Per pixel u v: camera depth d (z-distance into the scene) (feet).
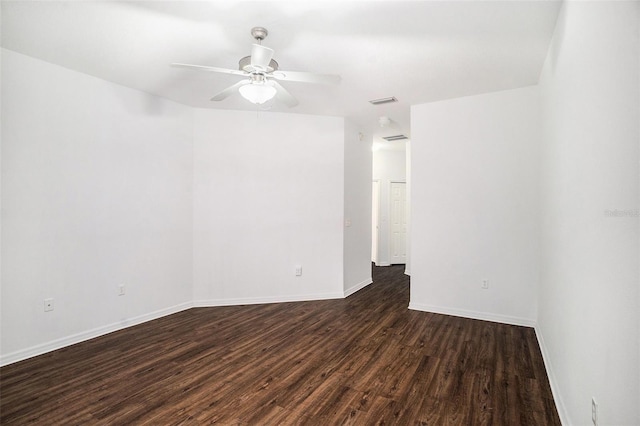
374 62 9.77
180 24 7.88
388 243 25.05
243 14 7.42
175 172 13.62
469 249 12.87
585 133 5.51
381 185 24.94
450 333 11.32
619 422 4.00
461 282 13.05
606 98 4.59
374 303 15.01
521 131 11.88
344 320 12.70
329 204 15.75
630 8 3.86
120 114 11.79
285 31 8.11
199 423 6.60
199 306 14.44
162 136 13.15
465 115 12.84
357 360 9.35
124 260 11.94
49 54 9.45
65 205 10.37
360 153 17.62
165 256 13.30
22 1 7.02
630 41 3.87
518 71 10.40
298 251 15.43
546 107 9.55
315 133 15.57
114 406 7.17
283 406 7.17
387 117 15.61
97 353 9.84
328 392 7.72
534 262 11.73
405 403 7.28
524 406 7.16
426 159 13.64
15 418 6.74
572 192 6.35
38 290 9.77
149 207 12.73
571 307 6.31
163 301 13.24
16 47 9.02
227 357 9.56
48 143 9.96
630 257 3.80
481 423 6.60
